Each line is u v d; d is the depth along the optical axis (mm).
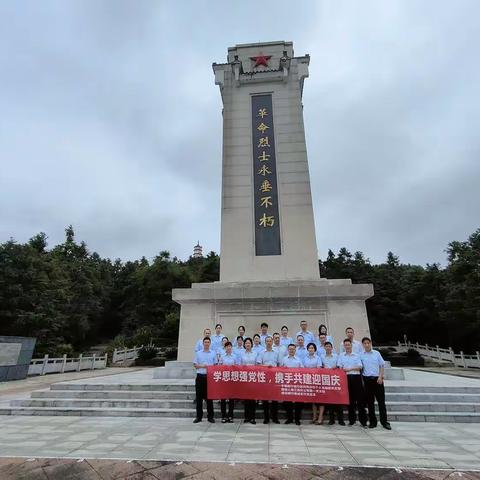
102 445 5484
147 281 47344
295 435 6090
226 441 5691
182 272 47625
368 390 6816
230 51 17359
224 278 13695
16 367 16250
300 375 7039
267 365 7488
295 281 12805
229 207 14578
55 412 7938
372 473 4293
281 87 16172
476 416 7211
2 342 15781
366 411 7594
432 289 36219
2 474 4316
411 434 6152
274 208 14414
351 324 11727
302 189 14562
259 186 14750
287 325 11898
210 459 4809
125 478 4191
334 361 7301
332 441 5691
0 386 13734
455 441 5684
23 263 28312
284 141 15281
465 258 27156
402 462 4668
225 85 16438
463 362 24734
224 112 16016
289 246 13867
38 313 27641
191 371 10734
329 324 11766
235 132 15641
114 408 8000
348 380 6957
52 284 31703
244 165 15109
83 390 8984
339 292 11914
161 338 36562
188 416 7621
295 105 15836
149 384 8953
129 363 27156
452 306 29203
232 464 4602
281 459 4805
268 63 16844
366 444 5512
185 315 12305
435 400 7984
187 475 4262
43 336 27734
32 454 5043
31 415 7910
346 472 4324
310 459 4801
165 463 4641
